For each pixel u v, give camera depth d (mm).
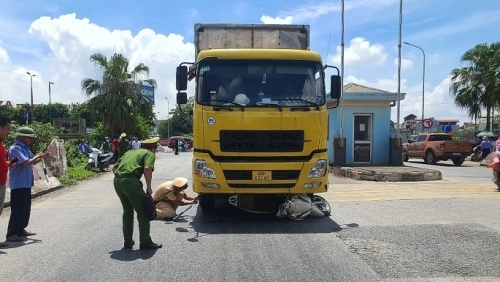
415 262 5695
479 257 5883
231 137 7891
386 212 9219
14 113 69812
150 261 5910
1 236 7590
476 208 9602
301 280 5109
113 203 11047
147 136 37875
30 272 5508
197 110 8023
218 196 8930
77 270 5559
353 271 5391
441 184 14000
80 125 31719
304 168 7918
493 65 33188
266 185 7926
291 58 8273
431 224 7918
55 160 15891
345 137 18672
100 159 20594
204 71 8195
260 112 7902
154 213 6531
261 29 10312
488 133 29594
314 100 8148
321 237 7121
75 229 7973
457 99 35594
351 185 13680
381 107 19109
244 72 8211
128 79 34125
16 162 7188
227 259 5965
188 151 52156
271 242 6855
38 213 9711
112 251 6445
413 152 27125
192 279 5172
